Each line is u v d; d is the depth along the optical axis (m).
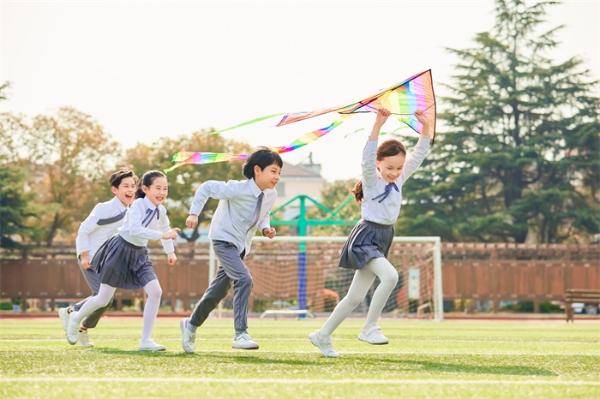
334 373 5.46
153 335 11.23
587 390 4.73
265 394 4.46
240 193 7.27
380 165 7.10
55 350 7.58
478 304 38.34
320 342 6.92
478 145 42.12
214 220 7.43
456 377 5.34
